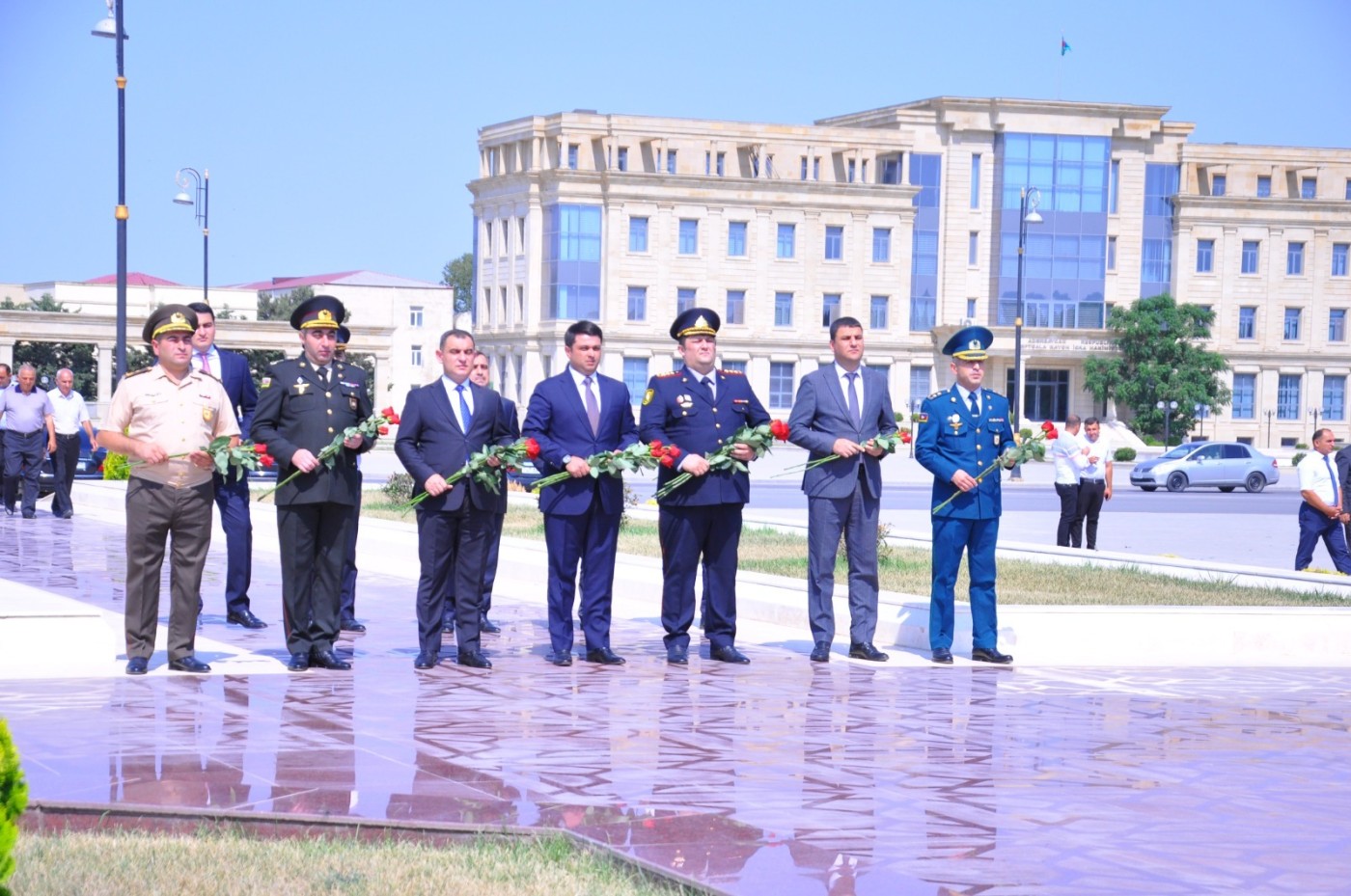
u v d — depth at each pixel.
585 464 10.96
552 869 5.75
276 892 5.34
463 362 10.95
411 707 9.15
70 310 94.12
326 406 10.61
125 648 10.51
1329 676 11.53
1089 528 21.84
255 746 7.87
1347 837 6.60
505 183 85.88
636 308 82.62
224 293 107.06
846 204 84.69
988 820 6.72
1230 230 89.31
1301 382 90.81
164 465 10.04
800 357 84.62
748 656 11.78
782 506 32.94
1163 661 12.13
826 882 5.72
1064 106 86.56
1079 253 87.38
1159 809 7.01
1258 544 25.52
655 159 83.31
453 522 10.84
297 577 10.49
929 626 11.84
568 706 9.30
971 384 11.69
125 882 5.37
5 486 23.64
